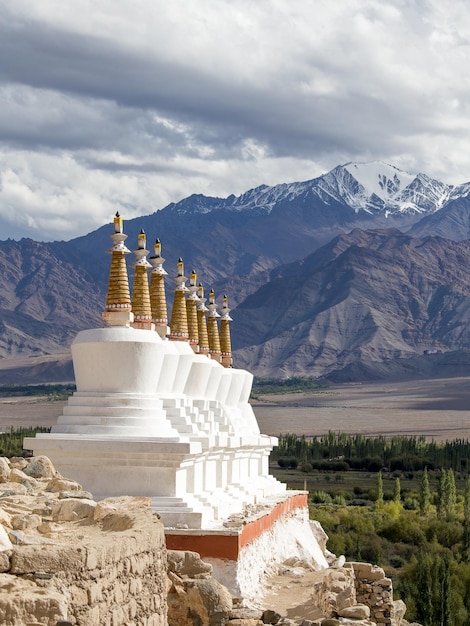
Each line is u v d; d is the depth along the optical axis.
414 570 108.50
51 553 21.03
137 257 51.97
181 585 37.75
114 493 46.00
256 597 48.62
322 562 73.62
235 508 55.28
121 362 47.75
